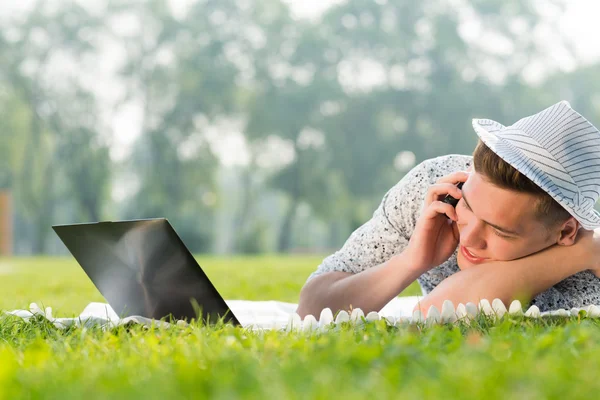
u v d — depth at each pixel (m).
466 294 3.28
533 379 1.80
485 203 3.07
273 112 44.16
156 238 3.03
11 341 2.90
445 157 3.81
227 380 1.84
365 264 3.79
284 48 46.31
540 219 3.09
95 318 3.27
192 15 45.81
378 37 46.03
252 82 45.34
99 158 43.59
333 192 44.78
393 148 44.34
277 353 2.28
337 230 50.97
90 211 44.12
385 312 4.36
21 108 42.25
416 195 3.67
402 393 1.68
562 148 3.12
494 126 3.37
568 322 2.96
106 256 3.29
